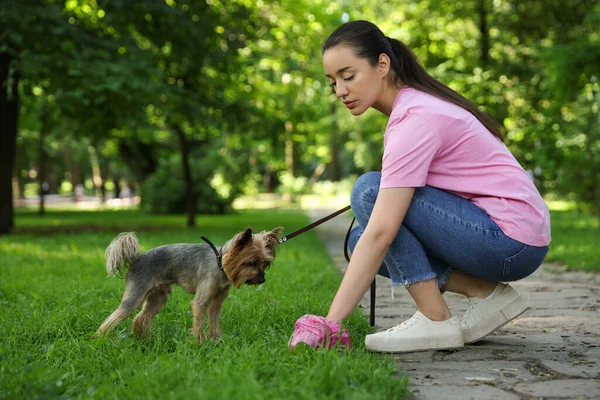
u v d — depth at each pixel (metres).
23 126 26.98
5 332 4.70
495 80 21.61
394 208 3.80
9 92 14.50
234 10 18.00
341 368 3.21
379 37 4.00
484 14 22.00
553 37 22.09
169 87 15.43
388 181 3.80
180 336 4.50
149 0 15.07
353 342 4.39
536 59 21.72
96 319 5.14
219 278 4.56
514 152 21.56
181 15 15.49
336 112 43.97
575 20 21.53
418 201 3.96
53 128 21.66
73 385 3.42
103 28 15.79
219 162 35.34
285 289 6.81
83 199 56.12
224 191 32.31
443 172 3.96
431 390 3.30
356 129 43.19
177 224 21.64
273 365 3.49
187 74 18.06
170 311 5.57
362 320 5.01
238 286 4.52
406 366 3.80
